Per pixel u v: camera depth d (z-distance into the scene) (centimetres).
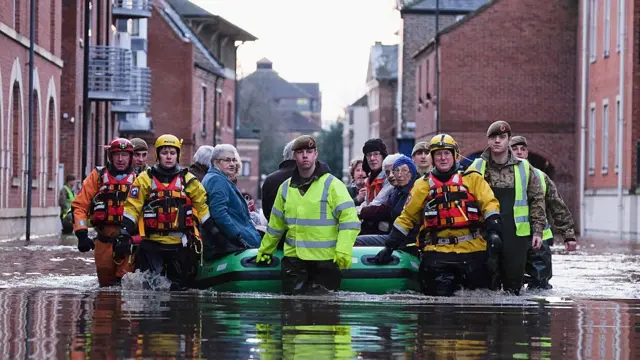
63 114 4675
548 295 1523
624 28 4772
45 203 4109
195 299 1384
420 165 1648
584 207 5384
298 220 1478
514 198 1505
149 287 1535
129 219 1527
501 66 5697
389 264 1523
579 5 5581
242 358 890
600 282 1809
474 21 5700
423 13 7488
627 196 4684
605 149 5097
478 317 1198
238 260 1530
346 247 1457
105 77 4891
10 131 3597
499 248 1434
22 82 3750
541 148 5672
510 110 5703
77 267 2053
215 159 1602
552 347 973
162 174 1532
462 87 5706
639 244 3653
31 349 923
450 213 1454
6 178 3544
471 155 5709
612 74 4984
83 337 998
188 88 6656
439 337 1025
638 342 1007
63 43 4669
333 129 12988
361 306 1304
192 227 1537
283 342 978
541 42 5678
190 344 960
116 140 1611
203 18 7675
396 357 905
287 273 1487
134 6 5534
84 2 4459
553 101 5681
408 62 7569
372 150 1800
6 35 3522
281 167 1580
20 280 1722
